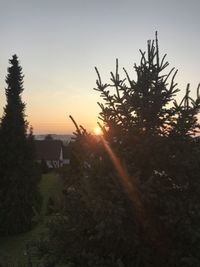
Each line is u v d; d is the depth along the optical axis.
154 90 7.19
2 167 31.94
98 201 6.11
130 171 6.61
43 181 40.81
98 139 7.21
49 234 7.06
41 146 78.44
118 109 7.30
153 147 6.86
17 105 33.03
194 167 6.67
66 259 6.77
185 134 6.98
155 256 6.44
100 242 6.62
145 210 6.38
